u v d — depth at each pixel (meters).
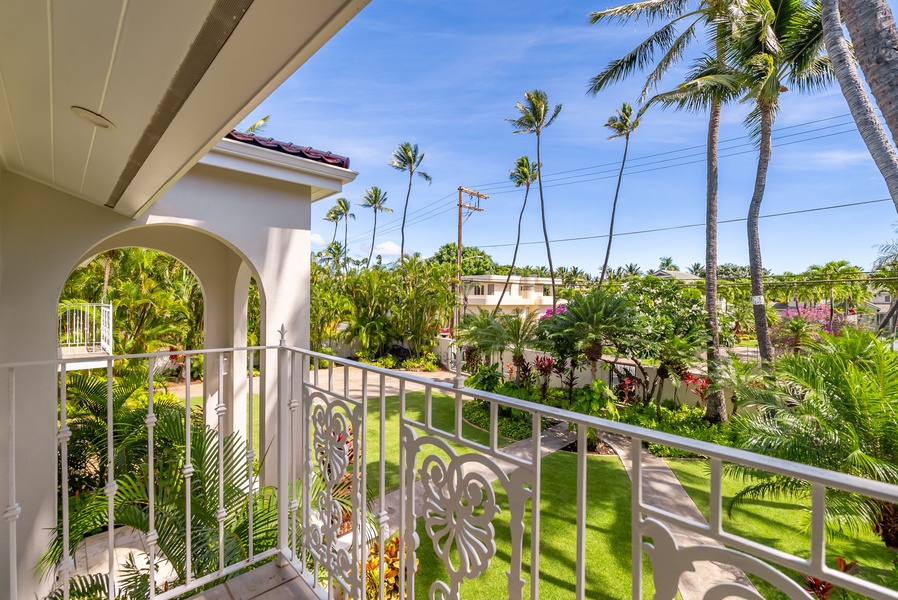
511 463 1.17
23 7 0.86
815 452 3.70
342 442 1.90
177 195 3.55
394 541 2.82
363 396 1.75
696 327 8.43
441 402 9.15
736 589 0.74
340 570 1.89
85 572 3.22
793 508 4.75
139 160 1.70
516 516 1.14
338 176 4.30
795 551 3.94
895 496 0.59
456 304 15.78
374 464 5.66
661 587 0.85
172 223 3.53
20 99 1.43
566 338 7.98
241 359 4.96
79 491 3.84
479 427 7.66
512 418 7.98
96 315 7.98
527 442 6.88
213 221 3.74
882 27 4.18
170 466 2.55
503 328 9.42
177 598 2.18
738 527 4.34
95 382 4.59
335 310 14.65
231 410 5.04
